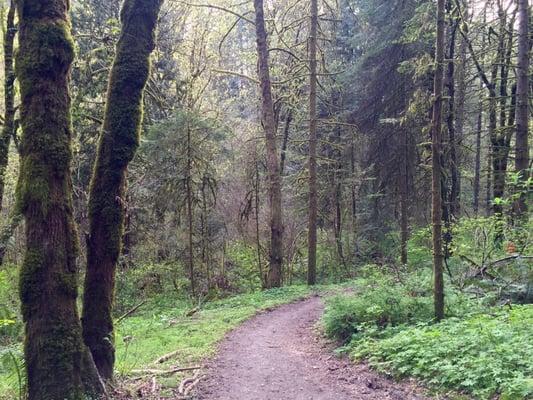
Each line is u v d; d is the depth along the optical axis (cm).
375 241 2861
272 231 2127
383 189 2606
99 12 2150
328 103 2839
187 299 2031
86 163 1936
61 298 630
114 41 1798
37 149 625
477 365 701
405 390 736
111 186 743
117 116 745
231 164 2480
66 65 647
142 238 2091
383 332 1016
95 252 737
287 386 795
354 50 3105
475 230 1409
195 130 1950
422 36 2034
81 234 1363
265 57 2083
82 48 1995
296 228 2753
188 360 951
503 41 2080
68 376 623
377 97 2448
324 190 2847
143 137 1970
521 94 1602
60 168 635
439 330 925
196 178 2145
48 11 632
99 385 670
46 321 620
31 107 626
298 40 2864
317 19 2194
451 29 2008
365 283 1605
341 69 2875
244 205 2534
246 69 3450
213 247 2389
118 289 1927
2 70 2169
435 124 1000
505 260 1267
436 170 1011
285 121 2984
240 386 796
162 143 1891
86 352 664
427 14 1822
